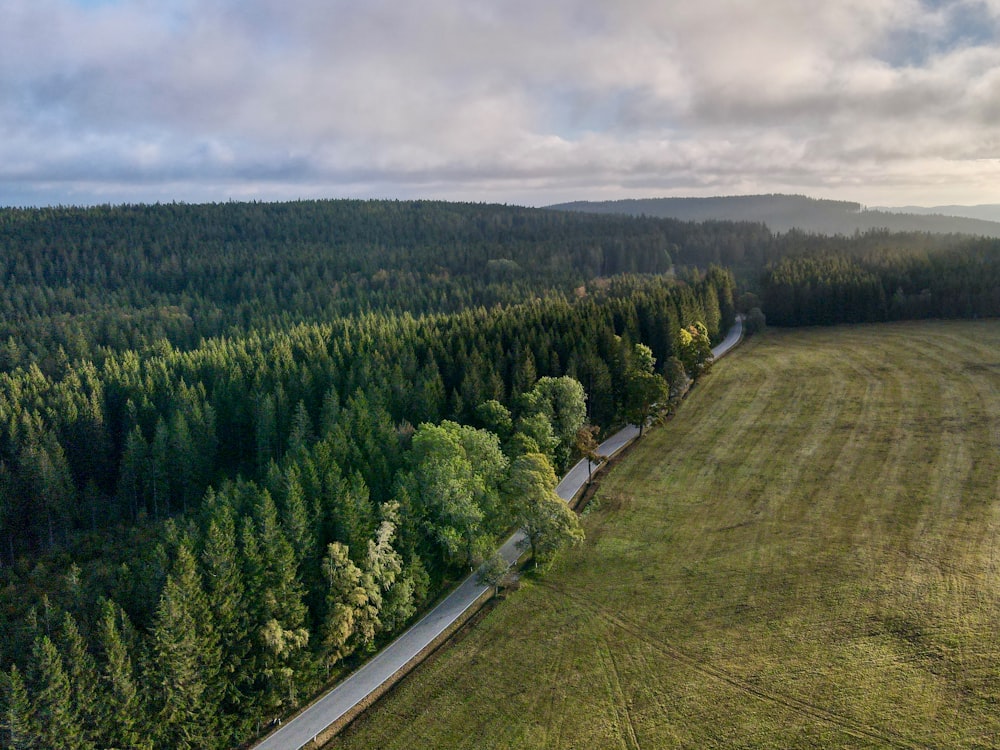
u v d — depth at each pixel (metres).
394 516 55.81
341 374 100.75
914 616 49.41
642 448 91.12
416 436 67.44
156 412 95.38
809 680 44.88
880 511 65.62
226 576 45.62
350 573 50.16
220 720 43.66
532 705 45.59
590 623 54.19
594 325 110.94
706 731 41.75
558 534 60.69
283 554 48.31
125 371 112.44
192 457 84.62
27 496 79.62
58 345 145.25
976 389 97.50
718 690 45.09
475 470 66.44
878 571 55.62
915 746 38.88
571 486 80.94
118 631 42.97
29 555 76.88
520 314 128.38
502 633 53.91
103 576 66.38
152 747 41.06
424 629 55.56
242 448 96.31
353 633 51.50
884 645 47.09
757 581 57.00
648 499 75.25
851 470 76.00
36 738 37.12
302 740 44.53
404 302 190.00
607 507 74.38
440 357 102.31
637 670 48.00
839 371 114.88
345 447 66.75
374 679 49.97
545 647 51.66
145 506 85.75
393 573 54.12
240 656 45.44
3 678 37.19
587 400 98.12
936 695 42.12
